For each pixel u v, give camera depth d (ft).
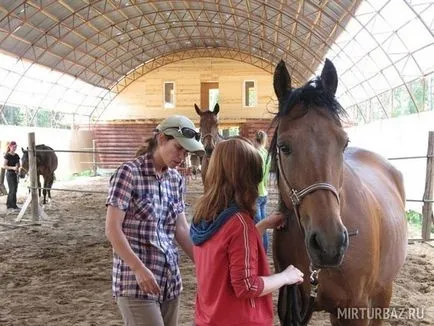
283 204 8.36
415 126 44.24
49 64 74.95
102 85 94.73
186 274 21.31
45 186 47.57
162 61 96.43
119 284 7.93
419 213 38.11
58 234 30.89
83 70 85.51
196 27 84.69
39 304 17.25
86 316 15.98
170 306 8.38
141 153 8.21
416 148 42.57
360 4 45.70
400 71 50.29
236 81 94.63
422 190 39.63
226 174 6.59
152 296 7.89
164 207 8.21
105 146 97.66
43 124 82.64
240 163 6.55
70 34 71.97
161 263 8.04
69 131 87.76
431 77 43.21
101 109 98.58
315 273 7.87
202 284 6.70
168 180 8.39
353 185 8.43
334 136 7.23
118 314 16.16
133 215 7.93
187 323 15.30
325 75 7.98
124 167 7.91
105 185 67.31
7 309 16.75
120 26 78.84
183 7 74.95
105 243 28.07
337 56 66.03
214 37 88.63
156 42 89.97
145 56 94.17
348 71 67.21
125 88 97.76
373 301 9.83
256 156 6.67
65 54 76.54
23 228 33.01
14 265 22.97
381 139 54.85
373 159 12.23
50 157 46.26
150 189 8.00
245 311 6.51
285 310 8.61
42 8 59.77
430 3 37.42
